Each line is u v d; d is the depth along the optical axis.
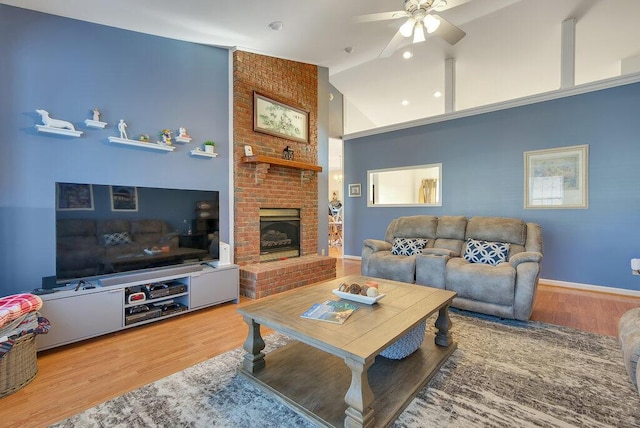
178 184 3.40
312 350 2.21
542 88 5.75
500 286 2.87
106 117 2.87
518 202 4.61
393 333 1.59
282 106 4.47
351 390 1.43
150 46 3.18
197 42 3.53
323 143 5.22
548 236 4.36
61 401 1.71
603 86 3.91
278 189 4.42
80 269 2.45
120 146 2.96
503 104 4.67
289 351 2.21
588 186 4.06
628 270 3.82
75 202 2.43
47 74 2.56
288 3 2.85
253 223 4.07
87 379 1.93
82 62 2.74
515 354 2.25
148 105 3.16
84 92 2.75
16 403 1.69
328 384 1.80
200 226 3.27
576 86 4.04
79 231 2.45
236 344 2.44
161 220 2.95
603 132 3.96
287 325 1.70
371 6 3.13
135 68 3.07
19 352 1.83
